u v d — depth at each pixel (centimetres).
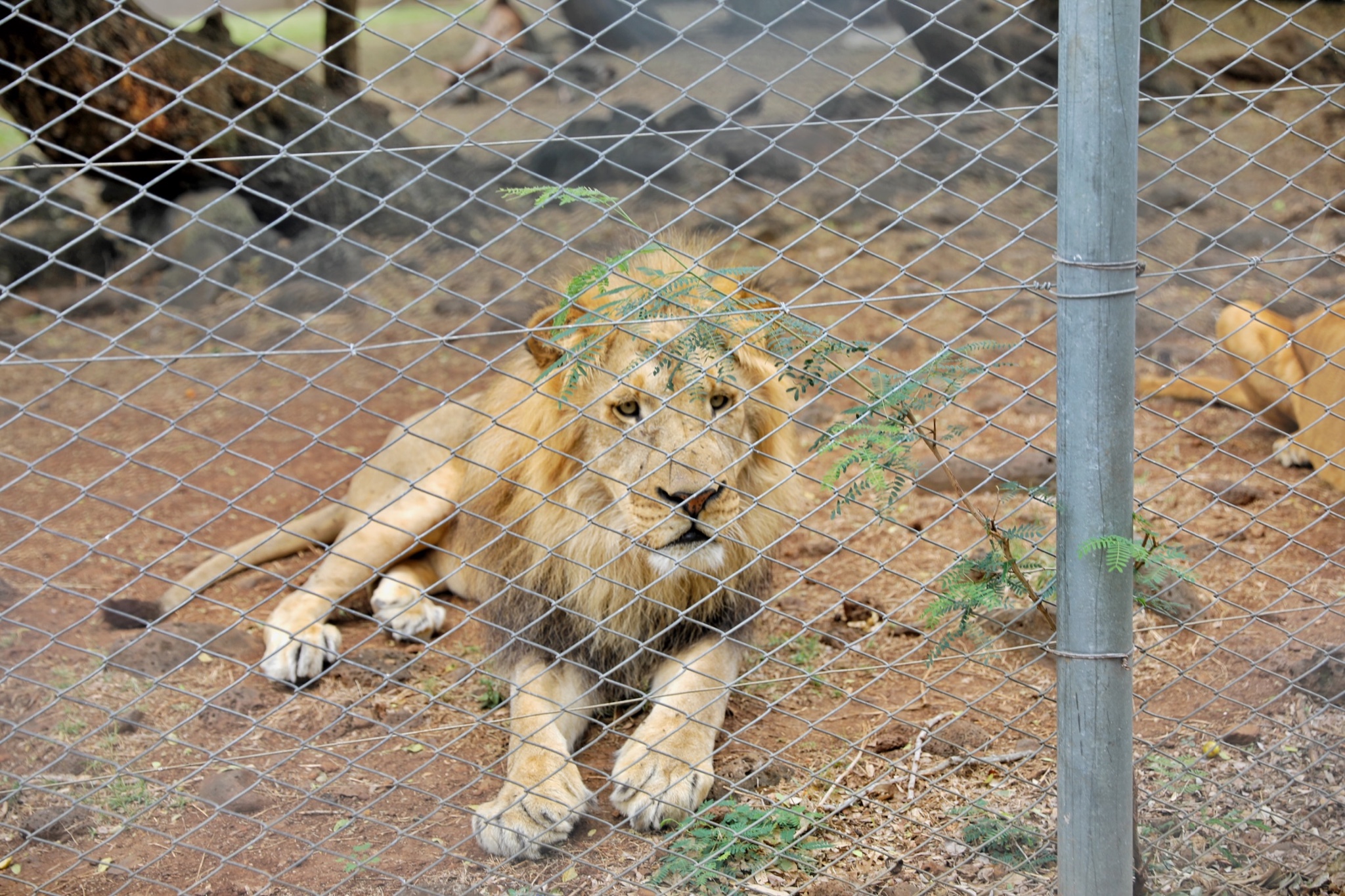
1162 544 291
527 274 253
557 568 366
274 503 607
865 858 303
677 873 297
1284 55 1221
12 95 863
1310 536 501
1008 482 276
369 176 1020
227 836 324
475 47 1527
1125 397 239
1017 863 297
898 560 513
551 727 346
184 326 896
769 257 966
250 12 1938
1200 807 317
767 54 1341
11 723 281
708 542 318
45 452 687
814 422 664
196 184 967
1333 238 911
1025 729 365
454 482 502
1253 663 329
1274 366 616
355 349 240
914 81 1266
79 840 324
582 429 347
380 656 445
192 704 404
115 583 514
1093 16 225
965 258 951
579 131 1118
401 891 294
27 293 944
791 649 435
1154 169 1063
